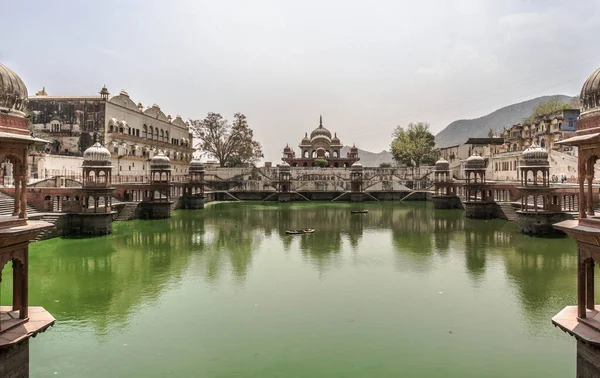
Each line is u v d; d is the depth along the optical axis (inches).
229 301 614.5
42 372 408.5
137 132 2377.0
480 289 668.7
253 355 441.1
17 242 333.4
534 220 1123.9
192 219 1583.4
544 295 636.7
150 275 758.5
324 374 401.4
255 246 1037.2
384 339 481.1
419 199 2593.5
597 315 336.5
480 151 2871.6
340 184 2704.2
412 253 944.3
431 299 621.3
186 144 3161.9
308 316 553.3
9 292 656.4
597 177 1606.8
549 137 2314.2
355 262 860.0
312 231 1261.1
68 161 1795.0
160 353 447.2
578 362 332.8
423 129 3449.8
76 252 949.8
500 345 466.0
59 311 575.2
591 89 338.0
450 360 430.6
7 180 1486.2
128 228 1321.4
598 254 313.7
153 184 1598.2
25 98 362.9
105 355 443.2
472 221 1478.8
